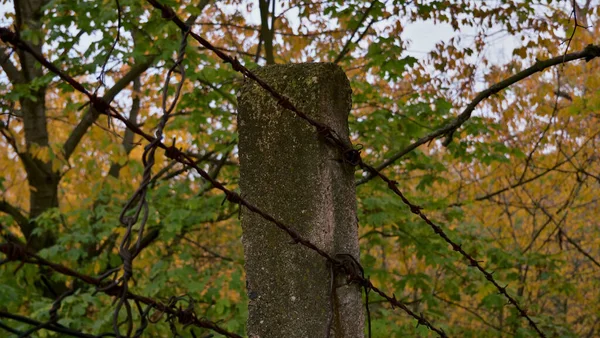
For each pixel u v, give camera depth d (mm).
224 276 4438
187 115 5973
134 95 6984
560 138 6211
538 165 6441
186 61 4523
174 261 5293
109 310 4023
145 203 1130
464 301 7473
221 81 5066
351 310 1606
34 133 6273
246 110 1658
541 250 7387
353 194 1681
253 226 1625
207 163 6301
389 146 4965
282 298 1587
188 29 1271
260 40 6348
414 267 6590
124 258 1104
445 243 4828
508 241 6574
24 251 1034
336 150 1623
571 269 7848
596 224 7672
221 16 7156
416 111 4969
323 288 1559
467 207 6840
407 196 4836
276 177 1609
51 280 5000
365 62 5965
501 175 6445
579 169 5758
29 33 4777
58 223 5621
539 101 5566
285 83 1630
